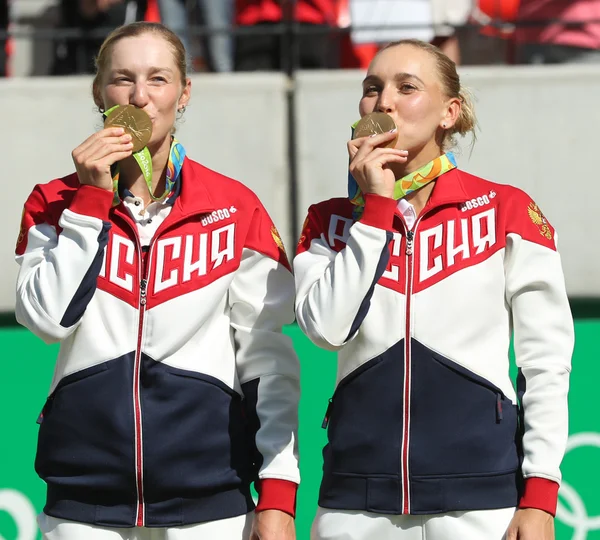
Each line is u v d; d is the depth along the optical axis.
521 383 10.45
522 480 10.18
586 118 16.33
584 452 15.04
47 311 9.75
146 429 10.02
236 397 10.51
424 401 10.02
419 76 10.38
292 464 10.40
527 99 16.38
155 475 10.02
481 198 10.55
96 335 10.12
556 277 10.37
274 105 16.48
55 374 10.36
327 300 9.87
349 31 17.38
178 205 10.47
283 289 10.81
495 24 17.28
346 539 10.06
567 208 16.33
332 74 16.48
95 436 10.02
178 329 10.16
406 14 17.92
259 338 10.57
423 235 10.39
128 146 9.91
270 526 10.17
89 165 9.81
